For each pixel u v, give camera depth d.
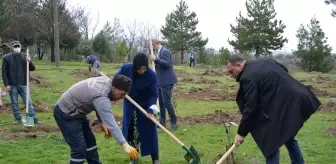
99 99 4.93
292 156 5.95
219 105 13.95
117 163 6.88
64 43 47.31
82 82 5.20
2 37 43.66
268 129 5.19
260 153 7.47
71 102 5.12
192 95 16.52
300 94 5.18
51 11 42.44
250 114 5.16
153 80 6.41
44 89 16.91
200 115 11.72
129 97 6.12
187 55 56.81
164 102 9.34
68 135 5.19
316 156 7.35
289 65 46.22
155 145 6.46
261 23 47.34
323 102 14.59
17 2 43.72
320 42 45.66
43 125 9.91
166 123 10.38
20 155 7.17
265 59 5.54
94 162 5.69
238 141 5.38
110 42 54.75
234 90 18.47
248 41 47.41
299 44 46.50
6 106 12.46
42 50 56.94
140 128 6.38
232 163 6.48
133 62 6.18
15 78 9.92
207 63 50.78
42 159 6.95
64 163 6.78
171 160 7.02
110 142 8.27
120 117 11.23
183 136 8.90
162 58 9.08
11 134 8.71
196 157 5.80
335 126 10.03
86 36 59.81
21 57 9.95
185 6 54.41
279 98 5.18
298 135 8.98
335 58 52.62
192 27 54.59
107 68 31.17
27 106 9.72
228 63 5.49
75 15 47.84
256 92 5.17
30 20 43.75
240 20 48.97
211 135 8.99
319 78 26.77
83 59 53.88
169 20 55.03
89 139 5.58
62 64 37.00
